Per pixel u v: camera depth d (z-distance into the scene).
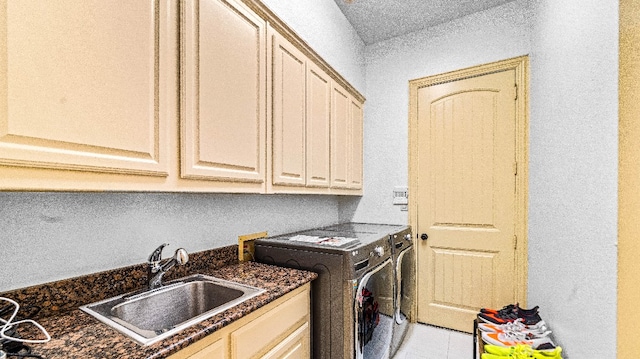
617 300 0.94
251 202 1.83
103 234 1.12
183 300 1.28
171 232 1.36
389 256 2.01
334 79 2.20
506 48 2.31
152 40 0.93
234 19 1.24
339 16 2.41
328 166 2.09
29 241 0.93
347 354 1.46
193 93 1.05
